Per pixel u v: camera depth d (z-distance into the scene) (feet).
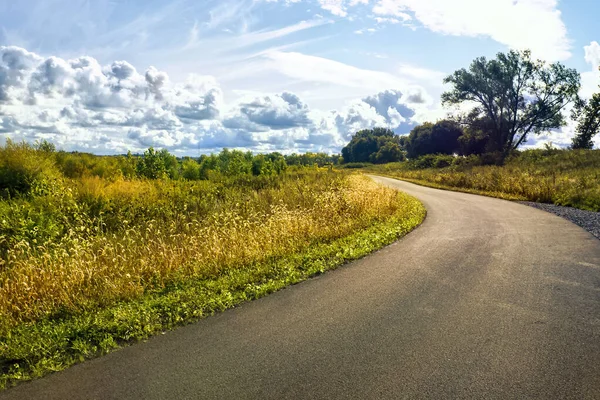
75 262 23.07
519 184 73.56
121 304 19.34
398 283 21.07
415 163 219.61
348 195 47.57
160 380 12.41
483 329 15.12
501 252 27.27
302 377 12.23
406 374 12.18
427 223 41.45
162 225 34.88
